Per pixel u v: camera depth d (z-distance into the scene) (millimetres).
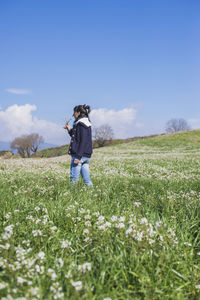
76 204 4582
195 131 55969
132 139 83000
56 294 2266
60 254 3244
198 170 13500
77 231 3787
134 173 12422
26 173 10938
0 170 12359
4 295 2281
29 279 2562
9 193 5688
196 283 2916
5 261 2701
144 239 3182
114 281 2775
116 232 3543
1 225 3832
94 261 3107
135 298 2580
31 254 3061
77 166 7098
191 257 3277
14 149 92438
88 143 7105
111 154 33312
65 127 7344
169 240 3424
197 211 4770
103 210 4605
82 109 7094
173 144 46469
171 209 4965
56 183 7340
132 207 4949
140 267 2883
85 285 2494
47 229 3740
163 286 2719
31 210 4555
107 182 7809
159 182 8141
